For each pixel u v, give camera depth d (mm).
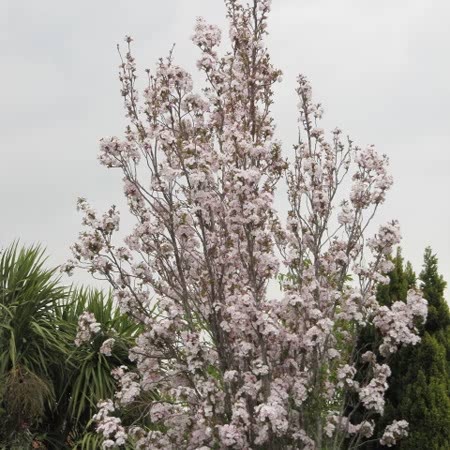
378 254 7734
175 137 8055
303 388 7238
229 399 7422
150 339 7539
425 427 8508
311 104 8219
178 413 7691
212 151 8016
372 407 7605
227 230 7910
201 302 7805
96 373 11062
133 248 8031
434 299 9125
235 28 8461
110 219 7797
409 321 7504
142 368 7910
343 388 7734
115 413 10453
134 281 7957
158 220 8008
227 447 7062
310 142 8203
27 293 11344
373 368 7723
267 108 8367
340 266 8055
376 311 7699
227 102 8320
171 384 7875
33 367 10922
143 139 8062
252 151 7684
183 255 8031
